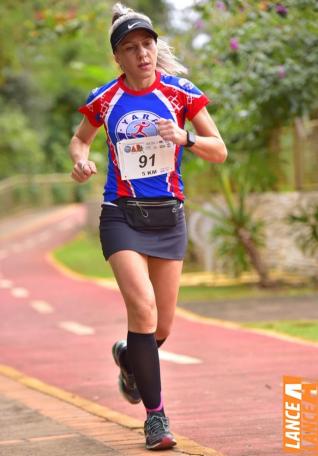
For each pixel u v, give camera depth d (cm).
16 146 11138
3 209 11181
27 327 2850
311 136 3888
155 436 1208
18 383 1873
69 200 12875
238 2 2722
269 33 3091
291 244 4131
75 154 1282
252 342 2277
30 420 1475
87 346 2394
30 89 11738
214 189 4525
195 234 4594
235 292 3544
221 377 1805
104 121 1234
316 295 3303
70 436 1330
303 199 3972
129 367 1330
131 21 1194
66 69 8738
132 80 1220
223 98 3141
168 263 1246
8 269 5372
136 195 1223
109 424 1408
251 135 3619
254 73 3116
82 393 1739
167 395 1645
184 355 2119
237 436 1298
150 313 1208
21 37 5888
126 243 1214
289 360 1970
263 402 1539
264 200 4319
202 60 3312
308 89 3206
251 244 3700
